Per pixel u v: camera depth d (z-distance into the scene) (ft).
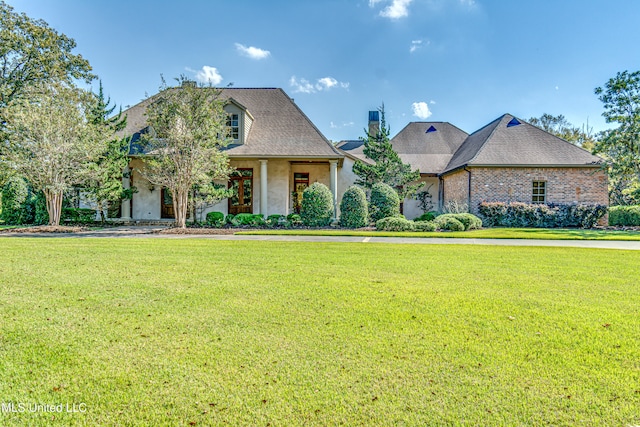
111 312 14.58
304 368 10.16
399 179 65.36
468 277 21.30
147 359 10.62
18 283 19.01
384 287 18.81
